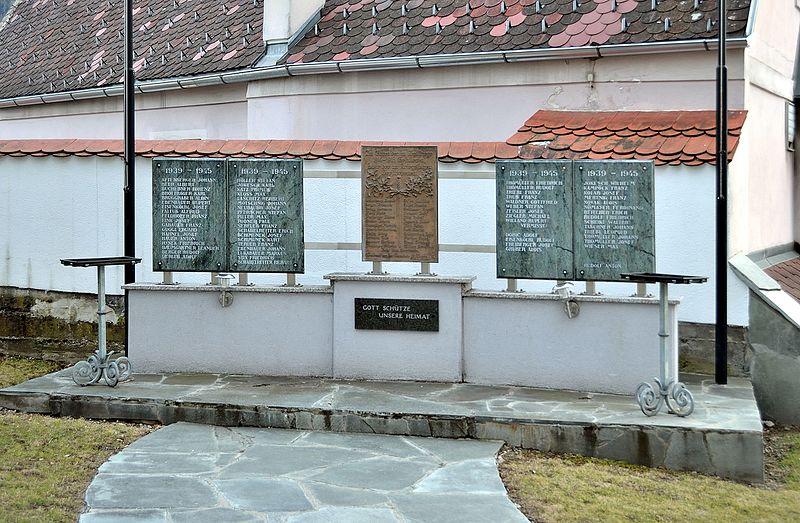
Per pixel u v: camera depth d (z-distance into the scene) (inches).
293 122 519.8
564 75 455.5
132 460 291.9
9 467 283.4
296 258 378.9
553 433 309.6
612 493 273.4
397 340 370.3
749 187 448.1
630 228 344.5
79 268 459.5
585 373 350.9
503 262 358.9
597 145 413.4
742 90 423.5
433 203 362.9
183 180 382.9
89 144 462.6
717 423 304.2
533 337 357.1
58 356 458.3
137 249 447.8
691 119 419.8
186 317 386.9
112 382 360.2
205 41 591.5
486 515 248.7
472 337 364.5
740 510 266.2
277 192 378.3
